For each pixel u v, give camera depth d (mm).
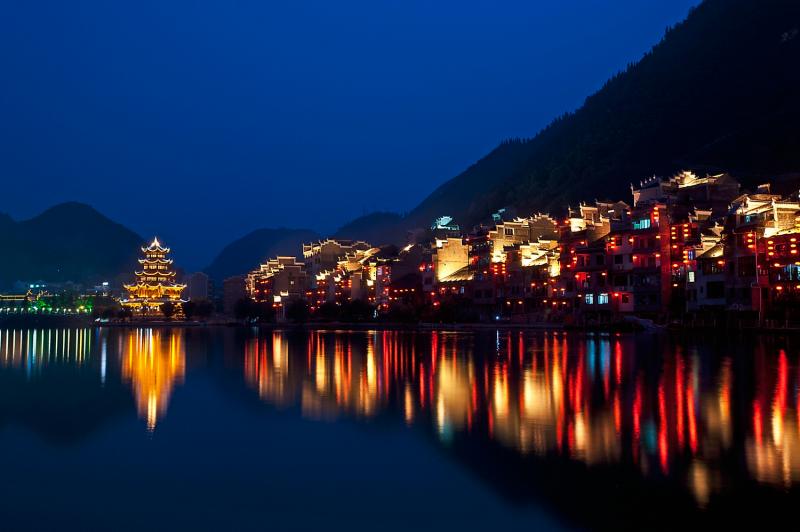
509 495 26391
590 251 138875
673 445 32406
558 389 49969
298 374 66000
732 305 108188
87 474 30781
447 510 25219
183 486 28859
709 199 137375
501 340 107125
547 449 32531
